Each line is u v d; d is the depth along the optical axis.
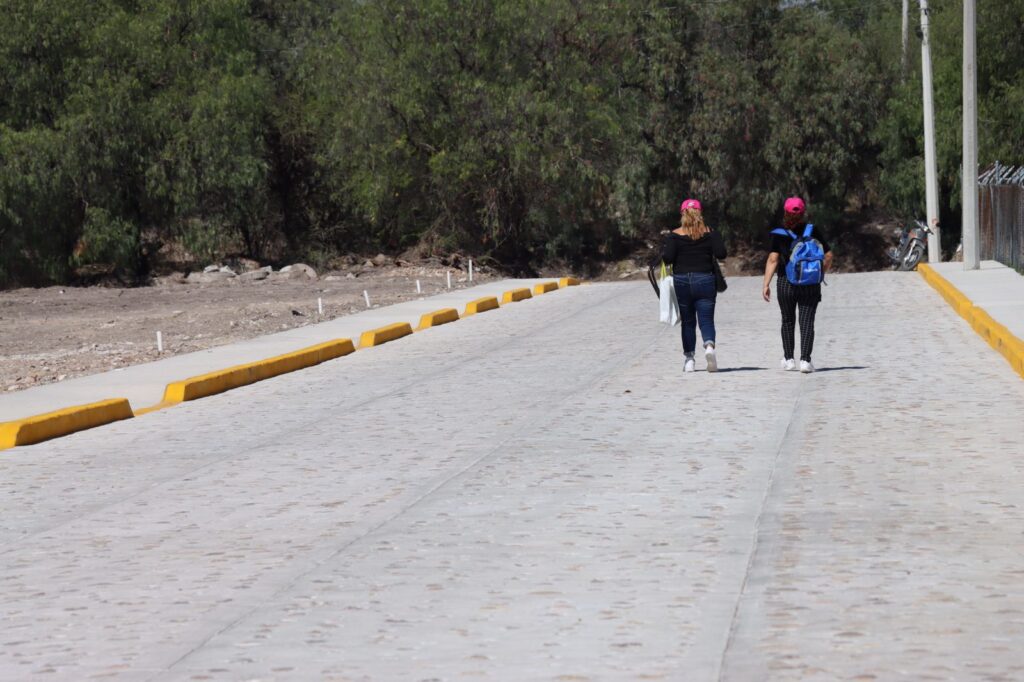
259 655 6.23
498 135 56.50
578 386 16.42
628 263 69.88
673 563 7.68
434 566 7.85
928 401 13.78
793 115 68.38
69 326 30.27
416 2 56.88
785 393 14.84
